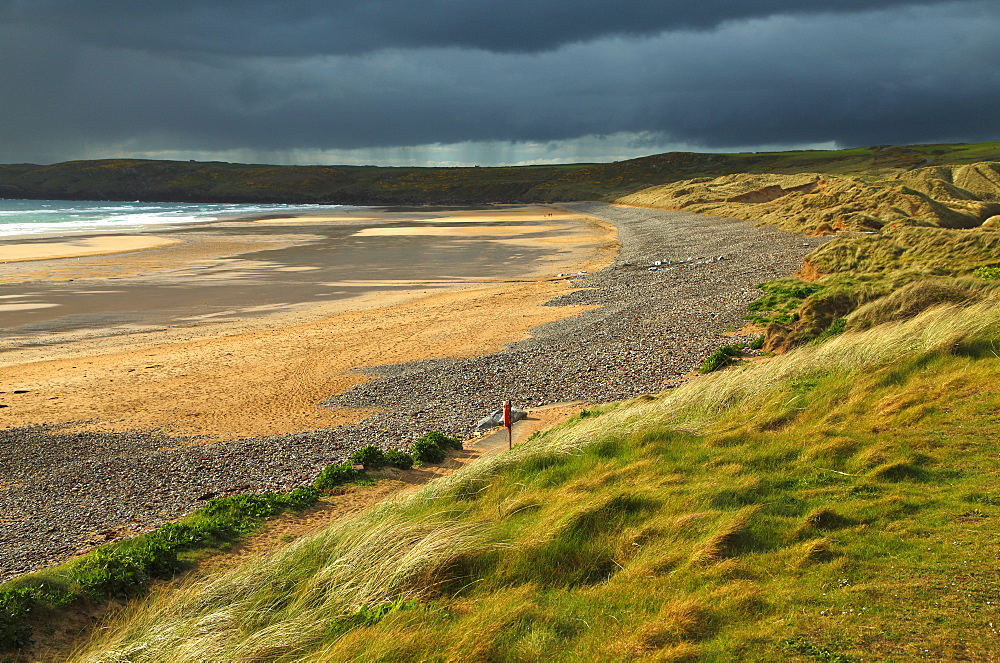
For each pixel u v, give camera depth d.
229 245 69.50
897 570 5.38
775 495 7.42
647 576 6.06
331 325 31.33
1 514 12.28
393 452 13.18
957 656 4.25
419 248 66.75
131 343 28.30
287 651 5.76
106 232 84.06
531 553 6.75
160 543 8.52
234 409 19.00
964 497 6.49
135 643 6.16
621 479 8.70
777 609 5.15
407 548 7.16
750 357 18.70
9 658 6.06
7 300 38.28
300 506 10.62
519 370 21.28
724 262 42.47
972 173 101.50
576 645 5.16
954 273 22.69
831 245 31.34
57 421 18.38
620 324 26.61
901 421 9.00
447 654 5.22
